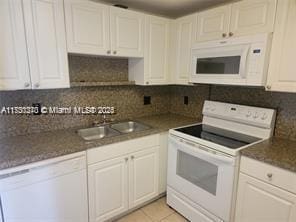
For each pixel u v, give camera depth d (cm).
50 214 153
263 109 185
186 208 200
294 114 175
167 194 221
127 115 255
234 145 167
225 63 181
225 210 164
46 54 159
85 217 173
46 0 153
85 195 170
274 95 186
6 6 138
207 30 199
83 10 172
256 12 160
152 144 209
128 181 197
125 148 188
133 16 204
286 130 181
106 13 185
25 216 142
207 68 198
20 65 148
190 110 270
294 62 144
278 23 149
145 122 240
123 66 242
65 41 166
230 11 178
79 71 210
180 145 196
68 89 205
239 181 159
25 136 181
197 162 185
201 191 182
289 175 131
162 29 230
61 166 152
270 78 158
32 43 151
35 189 143
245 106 198
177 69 237
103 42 188
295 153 147
